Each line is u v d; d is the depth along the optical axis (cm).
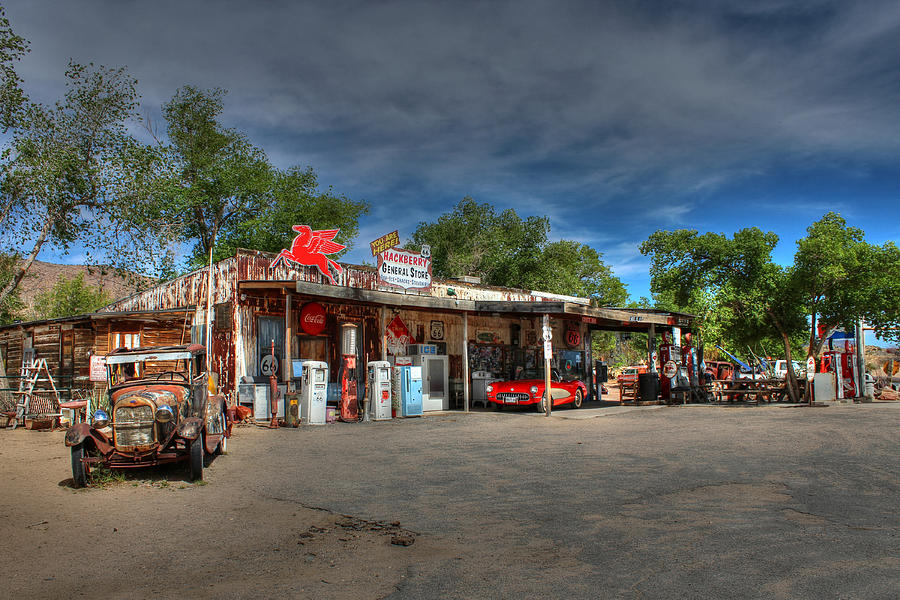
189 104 3569
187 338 1728
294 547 508
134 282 2695
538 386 1811
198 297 1708
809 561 439
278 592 404
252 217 3581
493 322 2261
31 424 1402
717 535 511
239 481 784
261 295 1606
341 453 1013
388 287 1939
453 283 2152
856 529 522
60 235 2503
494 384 1894
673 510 599
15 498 696
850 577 405
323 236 1767
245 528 568
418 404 1672
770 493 662
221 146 3600
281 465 900
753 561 442
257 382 1572
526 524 563
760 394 2109
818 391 2000
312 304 1720
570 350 2577
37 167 2338
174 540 532
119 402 788
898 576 405
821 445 996
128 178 2525
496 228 4312
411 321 1988
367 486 747
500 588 401
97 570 456
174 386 862
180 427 777
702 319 2342
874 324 2194
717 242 2281
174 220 3231
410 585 412
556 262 4438
